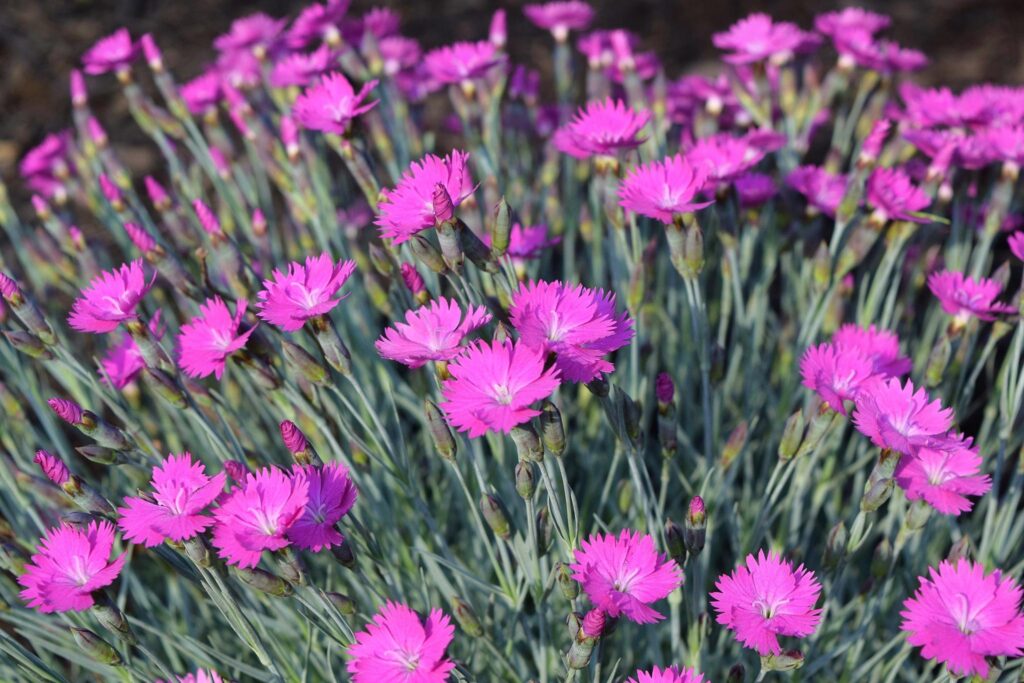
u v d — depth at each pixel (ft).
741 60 2.48
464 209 2.08
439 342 1.84
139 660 2.06
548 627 2.13
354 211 2.57
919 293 2.56
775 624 1.81
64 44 4.35
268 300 1.90
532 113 2.85
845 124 3.43
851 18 2.61
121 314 1.95
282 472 1.83
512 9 4.47
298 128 2.33
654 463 2.36
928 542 2.20
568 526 1.87
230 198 2.58
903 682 2.19
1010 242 2.06
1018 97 2.42
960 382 2.19
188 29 4.45
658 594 1.81
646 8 4.39
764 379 2.39
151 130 2.56
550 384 1.77
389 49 2.69
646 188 2.01
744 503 2.29
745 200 2.28
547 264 2.43
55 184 2.73
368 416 2.23
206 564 1.83
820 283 2.19
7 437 2.17
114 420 2.51
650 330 2.41
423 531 2.22
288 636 2.12
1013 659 2.06
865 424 1.85
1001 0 4.23
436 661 1.80
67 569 1.84
